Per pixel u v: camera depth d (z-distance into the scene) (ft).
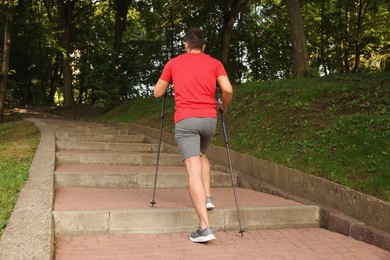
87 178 20.71
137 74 68.80
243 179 22.88
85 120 65.82
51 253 11.09
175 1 71.82
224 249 13.02
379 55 73.82
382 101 24.11
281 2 77.41
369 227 14.38
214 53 70.79
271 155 21.95
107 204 16.43
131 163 26.73
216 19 69.77
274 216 15.99
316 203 17.63
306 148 21.07
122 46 69.92
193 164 13.60
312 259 12.27
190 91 13.93
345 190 16.12
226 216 15.38
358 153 18.49
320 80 34.55
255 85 38.68
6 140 35.09
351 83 30.30
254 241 14.08
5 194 15.34
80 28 93.66
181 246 13.12
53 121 52.08
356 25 73.26
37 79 103.09
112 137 36.27
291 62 85.20
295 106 28.22
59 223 13.76
